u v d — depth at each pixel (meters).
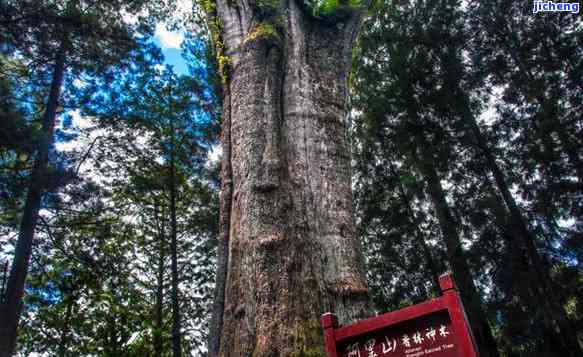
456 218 11.34
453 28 12.98
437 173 12.23
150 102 14.80
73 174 10.12
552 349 8.95
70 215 11.23
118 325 14.81
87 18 11.54
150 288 15.34
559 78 10.84
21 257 9.19
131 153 13.87
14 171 10.05
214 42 5.37
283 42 4.72
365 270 3.44
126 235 15.05
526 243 10.12
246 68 4.43
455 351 1.95
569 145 10.01
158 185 14.92
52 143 10.39
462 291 10.19
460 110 12.51
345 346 2.27
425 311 2.10
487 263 10.45
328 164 3.87
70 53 11.94
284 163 3.77
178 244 15.44
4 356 8.30
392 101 13.15
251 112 4.06
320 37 5.06
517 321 9.58
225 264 3.69
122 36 12.62
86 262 11.88
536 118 10.90
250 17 5.00
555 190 9.98
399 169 13.54
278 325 2.82
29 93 12.48
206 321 14.59
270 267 3.11
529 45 11.84
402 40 13.41
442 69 12.71
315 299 3.02
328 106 4.35
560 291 9.34
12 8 10.10
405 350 2.08
